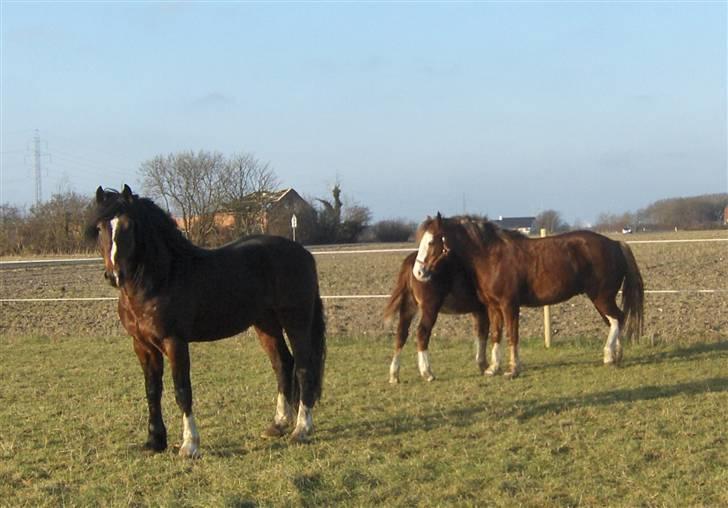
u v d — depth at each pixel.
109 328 15.30
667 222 73.69
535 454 6.23
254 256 7.13
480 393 8.69
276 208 46.25
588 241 9.98
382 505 5.23
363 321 15.02
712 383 8.67
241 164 44.31
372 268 27.08
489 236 9.83
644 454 6.11
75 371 10.80
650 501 5.12
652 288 17.03
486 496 5.32
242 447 6.82
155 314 6.35
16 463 6.47
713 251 27.64
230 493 5.50
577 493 5.29
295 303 7.30
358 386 9.30
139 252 6.24
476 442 6.64
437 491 5.43
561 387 8.83
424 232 9.47
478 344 10.02
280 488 5.56
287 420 7.36
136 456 6.61
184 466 6.27
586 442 6.48
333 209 58.00
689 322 13.15
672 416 7.23
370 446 6.66
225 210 44.22
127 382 9.89
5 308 18.52
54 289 22.08
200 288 6.59
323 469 5.98
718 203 73.69
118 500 5.48
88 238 6.31
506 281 9.66
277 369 7.50
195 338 6.81
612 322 10.13
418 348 9.68
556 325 13.67
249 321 7.10
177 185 43.31
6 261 35.88
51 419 7.98
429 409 7.99
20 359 11.95
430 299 9.60
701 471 5.67
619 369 9.73
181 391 6.53
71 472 6.19
